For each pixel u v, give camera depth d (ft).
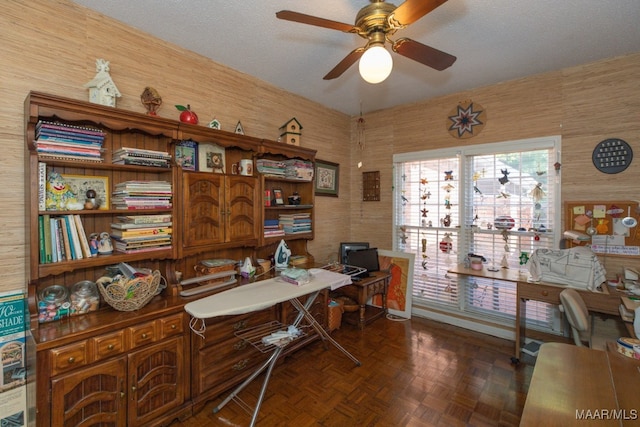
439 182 11.66
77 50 6.07
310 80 9.92
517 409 6.56
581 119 8.79
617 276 8.09
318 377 7.78
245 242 8.33
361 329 10.69
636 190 8.08
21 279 5.49
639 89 7.98
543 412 3.15
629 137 8.13
